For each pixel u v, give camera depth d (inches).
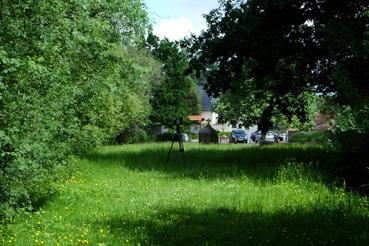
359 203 417.4
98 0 627.8
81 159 779.4
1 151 322.7
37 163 375.9
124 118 1462.8
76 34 484.1
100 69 663.8
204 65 928.9
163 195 507.2
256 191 509.4
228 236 327.3
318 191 486.3
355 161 530.9
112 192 530.9
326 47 703.7
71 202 459.2
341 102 641.0
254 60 828.0
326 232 324.2
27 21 374.3
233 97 1584.6
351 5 716.7
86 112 728.3
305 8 756.6
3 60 303.1
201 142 1975.9
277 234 325.1
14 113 331.6
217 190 533.0
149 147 1327.5
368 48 581.0
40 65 330.6
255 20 775.7
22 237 320.2
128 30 798.5
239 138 2522.1
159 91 2903.5
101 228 349.7
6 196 347.9
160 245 306.5
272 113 1085.8
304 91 888.3
